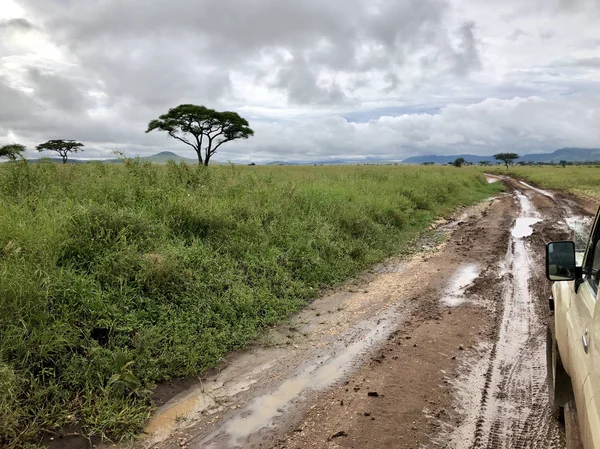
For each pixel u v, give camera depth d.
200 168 11.84
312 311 6.80
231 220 8.78
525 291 7.68
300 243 9.02
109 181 8.95
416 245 11.80
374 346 5.47
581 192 29.55
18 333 4.39
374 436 3.66
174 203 8.43
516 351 5.27
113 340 4.93
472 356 5.14
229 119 34.28
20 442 3.54
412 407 4.08
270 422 3.94
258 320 6.18
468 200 24.20
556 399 3.60
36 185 8.33
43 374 4.18
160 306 5.71
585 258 2.94
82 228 6.50
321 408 4.12
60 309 4.95
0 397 3.70
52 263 5.50
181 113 33.09
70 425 3.80
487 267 9.38
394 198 16.30
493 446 3.52
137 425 3.88
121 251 6.28
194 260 6.97
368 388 4.44
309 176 19.22
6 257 5.34
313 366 5.00
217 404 4.27
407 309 6.80
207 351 5.20
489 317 6.42
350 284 8.22
